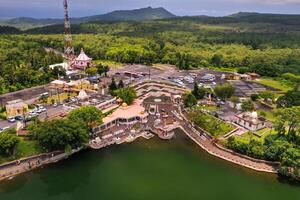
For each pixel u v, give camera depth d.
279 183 162.75
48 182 160.75
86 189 155.75
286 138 190.50
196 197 150.88
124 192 154.12
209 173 171.25
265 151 179.25
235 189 157.50
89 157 184.38
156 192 154.25
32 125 187.00
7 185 156.12
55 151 180.50
